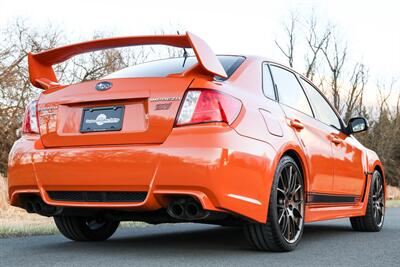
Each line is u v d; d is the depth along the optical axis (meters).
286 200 3.64
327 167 4.36
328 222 6.60
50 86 3.66
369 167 5.34
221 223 3.57
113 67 22.02
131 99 3.24
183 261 3.16
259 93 3.68
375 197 5.54
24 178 3.41
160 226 5.70
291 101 4.19
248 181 3.18
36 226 5.41
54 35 23.48
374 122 47.94
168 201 3.10
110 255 3.40
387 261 3.29
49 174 3.30
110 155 3.13
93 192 3.22
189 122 3.08
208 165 2.96
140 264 3.04
